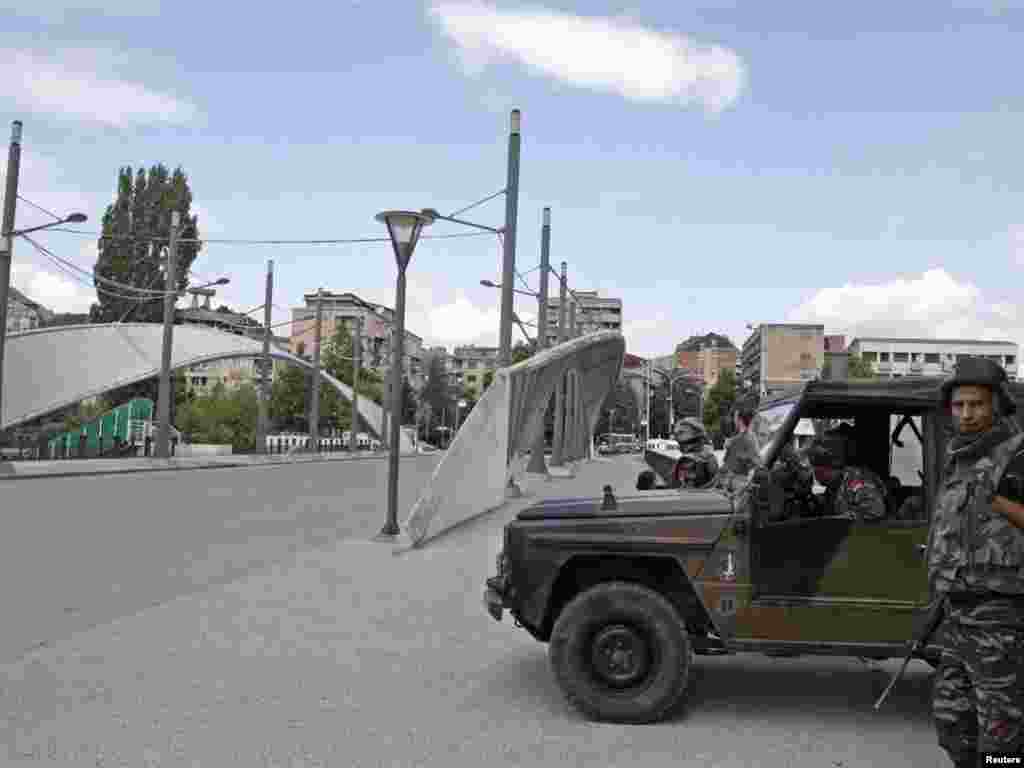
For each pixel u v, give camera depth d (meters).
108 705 5.87
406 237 15.27
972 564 3.82
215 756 4.99
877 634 5.56
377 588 10.46
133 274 72.81
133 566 11.45
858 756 5.20
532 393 26.19
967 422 3.95
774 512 5.74
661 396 138.00
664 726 5.67
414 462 50.53
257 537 14.79
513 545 5.84
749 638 5.59
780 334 120.00
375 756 5.05
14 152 30.03
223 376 127.12
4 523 15.25
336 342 107.94
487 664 7.18
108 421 51.91
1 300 29.86
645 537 5.68
